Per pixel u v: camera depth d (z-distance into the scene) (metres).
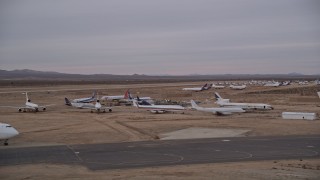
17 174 50.91
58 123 106.81
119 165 56.59
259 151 67.19
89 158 61.66
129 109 150.75
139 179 47.28
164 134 88.19
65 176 49.69
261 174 49.72
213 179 46.97
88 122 109.12
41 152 66.81
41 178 48.53
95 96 196.38
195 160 60.09
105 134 87.50
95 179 47.69
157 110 136.75
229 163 57.97
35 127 98.81
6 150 68.81
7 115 126.62
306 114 113.12
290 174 49.81
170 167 55.22
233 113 132.38
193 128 97.19
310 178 47.53
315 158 61.62
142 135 86.56
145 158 61.56
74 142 77.81
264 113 133.50
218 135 85.94
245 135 85.81
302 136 83.88
